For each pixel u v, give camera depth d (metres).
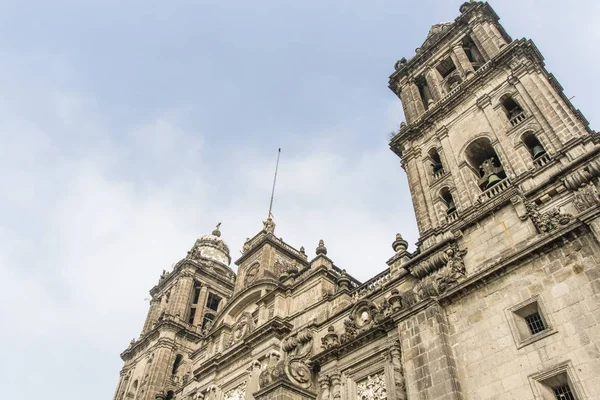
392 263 30.08
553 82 29.27
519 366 18.03
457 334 20.81
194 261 64.50
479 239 23.11
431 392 19.61
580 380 16.16
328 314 31.77
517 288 19.75
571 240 18.86
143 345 57.56
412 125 34.38
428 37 42.09
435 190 30.06
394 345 24.14
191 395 39.53
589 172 20.72
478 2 37.47
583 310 17.33
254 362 33.66
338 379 26.69
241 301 41.09
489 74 31.06
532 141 27.33
